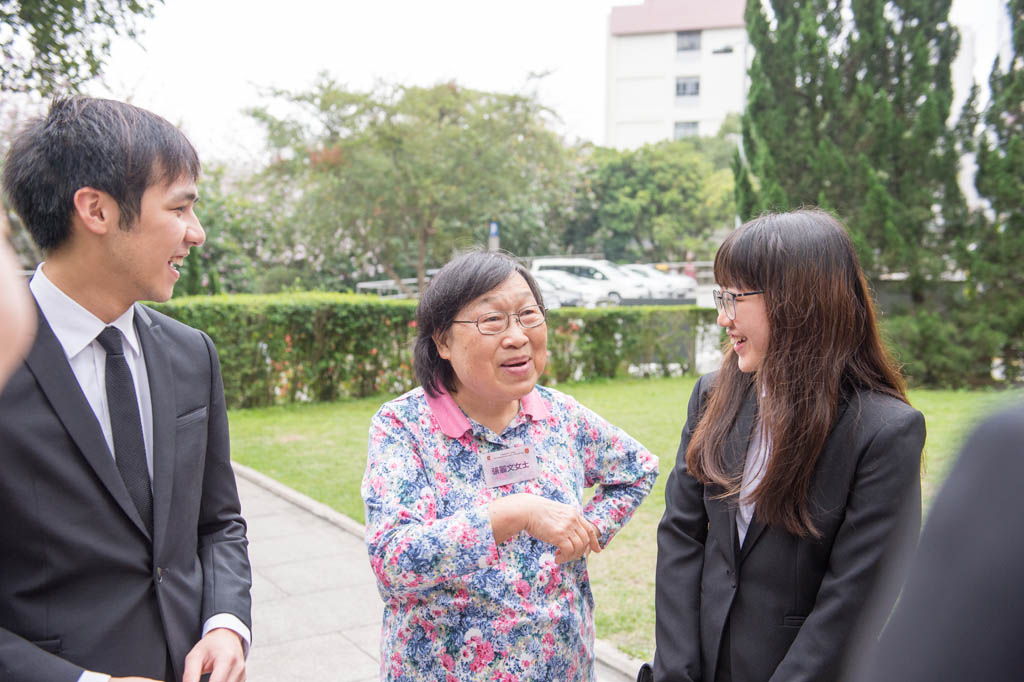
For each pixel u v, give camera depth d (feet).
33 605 4.55
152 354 5.32
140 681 4.38
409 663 5.59
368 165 64.34
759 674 5.59
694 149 135.44
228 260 57.11
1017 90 33.27
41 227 4.74
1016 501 2.15
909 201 35.06
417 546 5.12
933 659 2.17
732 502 5.84
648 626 11.80
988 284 34.17
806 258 5.53
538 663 5.55
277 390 32.40
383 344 34.50
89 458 4.69
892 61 35.58
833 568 5.37
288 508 18.30
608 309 39.63
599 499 6.38
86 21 19.11
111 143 4.68
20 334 2.30
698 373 42.14
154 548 4.99
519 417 6.04
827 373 5.46
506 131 66.80
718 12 171.73
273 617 12.57
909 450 5.30
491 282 5.59
